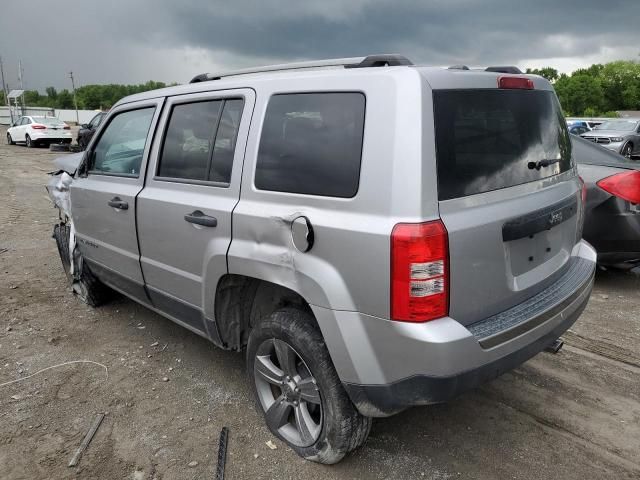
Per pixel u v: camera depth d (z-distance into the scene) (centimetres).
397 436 298
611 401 333
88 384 354
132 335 430
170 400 335
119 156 397
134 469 272
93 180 421
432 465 274
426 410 324
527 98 273
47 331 436
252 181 276
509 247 248
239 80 299
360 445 275
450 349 212
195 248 309
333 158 241
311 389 263
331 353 240
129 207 363
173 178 332
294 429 288
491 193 238
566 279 291
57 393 342
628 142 1705
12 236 752
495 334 227
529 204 256
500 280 242
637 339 416
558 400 334
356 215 227
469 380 221
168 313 365
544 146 281
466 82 237
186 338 425
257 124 279
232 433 302
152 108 365
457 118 229
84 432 302
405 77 224
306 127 255
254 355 291
